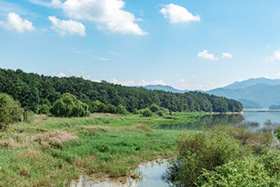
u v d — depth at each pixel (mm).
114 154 19844
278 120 71875
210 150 12938
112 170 15828
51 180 13477
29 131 26469
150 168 17391
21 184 12203
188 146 15055
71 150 19609
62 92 93250
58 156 17797
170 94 137375
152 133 32312
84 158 17906
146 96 114688
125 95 110375
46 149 18828
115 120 54094
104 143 22438
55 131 24156
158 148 22875
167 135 30547
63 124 36656
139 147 22672
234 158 12594
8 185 11906
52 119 42781
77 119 45250
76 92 93688
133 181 14648
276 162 10016
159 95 128500
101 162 17328
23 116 37906
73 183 14031
